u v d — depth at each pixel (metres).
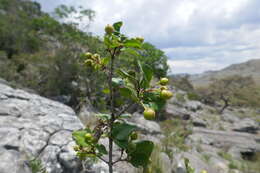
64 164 3.86
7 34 22.28
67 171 3.79
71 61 14.59
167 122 15.16
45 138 4.53
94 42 13.54
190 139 13.23
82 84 14.69
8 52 22.17
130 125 1.47
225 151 13.44
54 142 4.42
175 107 21.83
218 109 39.81
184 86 49.97
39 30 24.78
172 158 6.75
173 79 51.28
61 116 6.18
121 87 1.45
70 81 15.08
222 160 10.35
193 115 23.62
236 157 12.66
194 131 16.83
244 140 17.66
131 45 1.38
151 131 10.01
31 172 3.62
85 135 1.50
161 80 1.49
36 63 15.45
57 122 5.54
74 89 14.59
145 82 1.41
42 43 22.00
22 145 4.10
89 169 3.94
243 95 41.47
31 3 47.00
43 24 23.67
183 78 52.28
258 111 43.50
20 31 23.23
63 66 14.52
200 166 7.50
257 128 24.00
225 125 24.33
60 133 4.88
